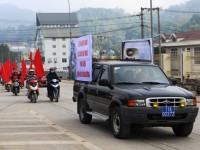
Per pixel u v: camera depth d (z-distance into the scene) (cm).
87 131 1255
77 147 994
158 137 1135
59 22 16162
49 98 2562
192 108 1068
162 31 10175
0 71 5619
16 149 969
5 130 1276
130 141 1074
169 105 1047
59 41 16050
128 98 1051
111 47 11569
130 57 1802
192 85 3122
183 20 11094
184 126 1112
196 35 6631
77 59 1505
